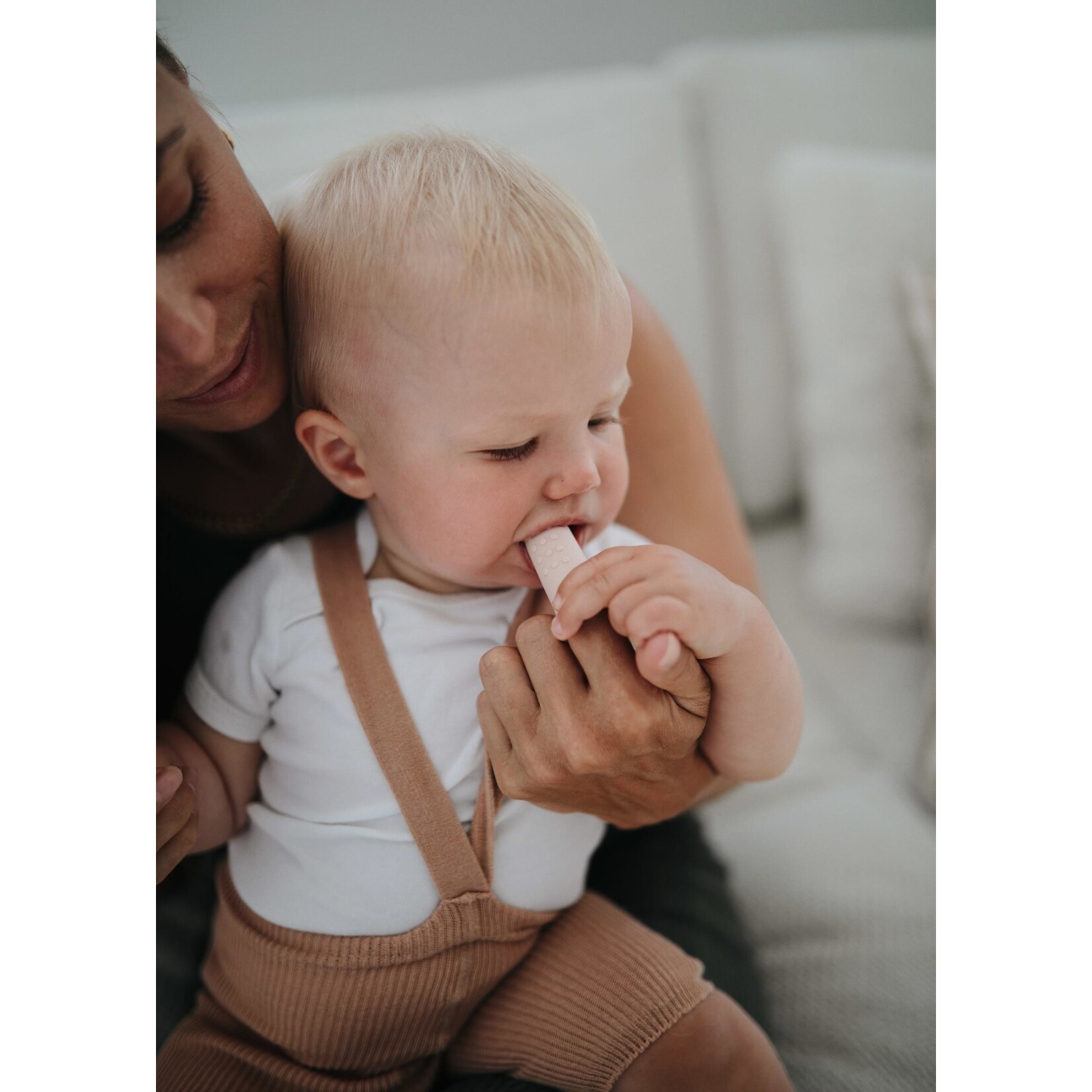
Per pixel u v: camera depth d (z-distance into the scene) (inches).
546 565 21.2
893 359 44.4
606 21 57.5
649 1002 23.0
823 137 50.6
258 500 25.9
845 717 39.4
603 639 19.3
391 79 50.1
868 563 43.7
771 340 50.0
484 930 22.8
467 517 21.3
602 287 20.9
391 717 22.5
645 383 29.6
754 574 31.7
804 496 50.4
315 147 38.4
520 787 20.7
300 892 22.9
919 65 52.5
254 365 21.1
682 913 27.5
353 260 21.2
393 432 21.5
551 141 44.9
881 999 27.0
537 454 21.0
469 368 20.2
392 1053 23.4
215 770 24.2
